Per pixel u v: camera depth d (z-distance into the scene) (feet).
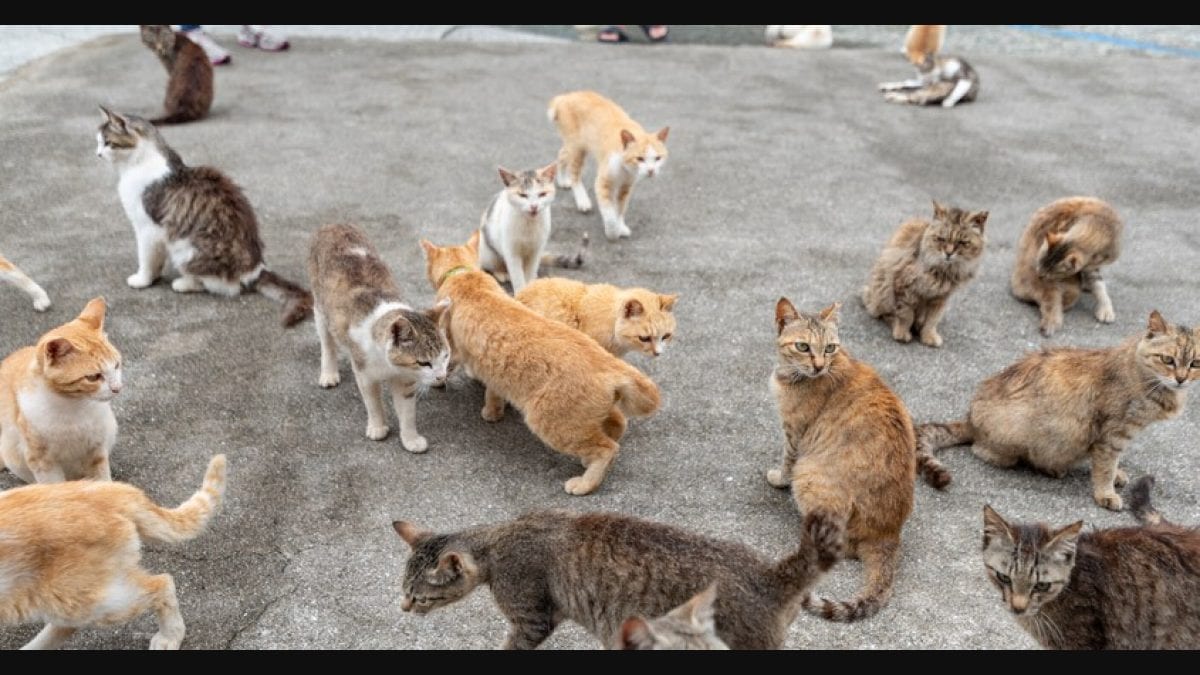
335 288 14.66
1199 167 26.63
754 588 9.74
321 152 26.12
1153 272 20.86
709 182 25.25
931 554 12.83
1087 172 26.25
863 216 23.45
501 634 11.59
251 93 30.68
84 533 9.93
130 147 18.08
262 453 14.55
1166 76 34.96
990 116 30.66
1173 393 13.04
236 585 12.11
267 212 22.53
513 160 26.09
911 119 30.35
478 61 35.17
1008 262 21.34
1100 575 10.36
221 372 16.51
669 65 35.45
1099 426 13.55
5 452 12.75
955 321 18.97
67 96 29.43
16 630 11.56
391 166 25.39
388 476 14.21
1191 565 10.03
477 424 15.61
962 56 37.24
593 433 13.60
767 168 26.22
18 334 17.12
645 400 13.51
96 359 12.09
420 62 34.81
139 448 14.52
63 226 21.26
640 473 14.46
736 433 15.44
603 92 32.07
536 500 13.83
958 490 14.11
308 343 17.54
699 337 18.08
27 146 25.30
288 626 11.57
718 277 20.34
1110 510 13.76
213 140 26.58
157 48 27.61
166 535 10.77
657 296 15.58
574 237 22.18
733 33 40.81
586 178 25.58
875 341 18.15
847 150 27.61
